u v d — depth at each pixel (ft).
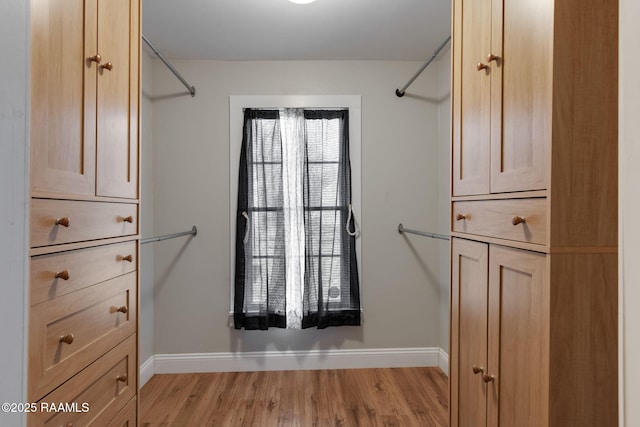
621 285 1.85
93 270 4.21
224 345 10.30
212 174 10.28
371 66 10.46
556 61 3.31
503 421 4.18
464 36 5.12
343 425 7.68
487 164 4.46
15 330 3.07
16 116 3.07
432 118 10.55
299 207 10.18
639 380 1.74
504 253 4.13
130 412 5.12
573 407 3.37
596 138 3.35
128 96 5.02
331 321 10.17
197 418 7.97
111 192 4.57
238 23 8.34
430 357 10.53
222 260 10.31
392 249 10.50
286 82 10.36
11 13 3.03
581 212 3.35
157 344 10.20
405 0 7.47
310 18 8.15
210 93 10.28
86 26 4.02
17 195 3.07
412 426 7.65
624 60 1.84
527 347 3.72
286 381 9.68
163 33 8.78
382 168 10.48
